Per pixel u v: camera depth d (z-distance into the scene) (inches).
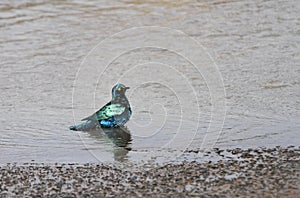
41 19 2637.8
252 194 1007.0
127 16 2669.8
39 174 1175.0
